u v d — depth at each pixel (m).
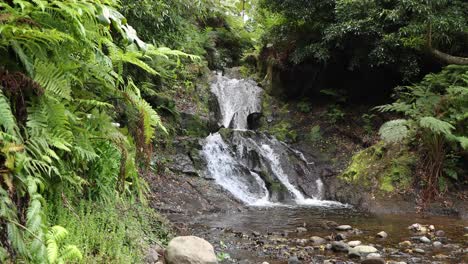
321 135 10.44
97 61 3.05
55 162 2.96
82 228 2.99
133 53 3.21
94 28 2.82
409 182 7.86
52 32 2.31
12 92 2.34
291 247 4.95
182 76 10.97
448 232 5.71
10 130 2.11
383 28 9.35
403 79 9.41
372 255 4.40
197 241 3.88
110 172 3.74
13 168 2.12
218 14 14.81
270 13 12.22
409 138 8.40
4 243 2.06
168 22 7.00
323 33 10.24
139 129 3.54
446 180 7.73
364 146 9.73
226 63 14.18
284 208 7.71
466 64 8.27
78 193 3.55
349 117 10.65
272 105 11.73
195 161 8.66
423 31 8.46
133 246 3.51
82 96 3.27
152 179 7.44
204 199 7.54
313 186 8.98
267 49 12.63
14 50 2.29
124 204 4.20
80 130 3.07
